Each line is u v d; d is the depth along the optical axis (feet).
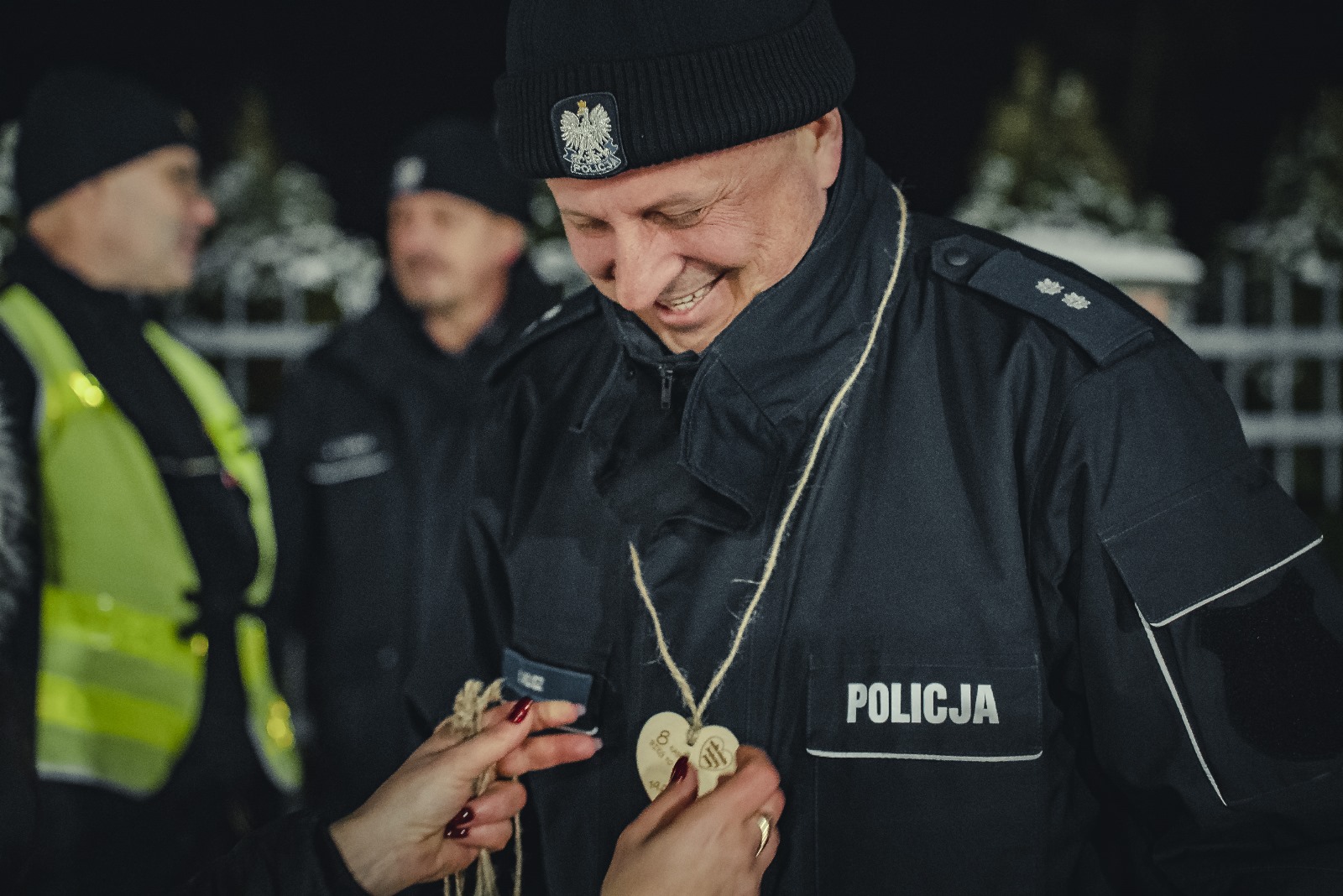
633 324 3.81
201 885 3.78
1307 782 3.31
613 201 3.29
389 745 9.58
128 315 7.72
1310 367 21.59
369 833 3.76
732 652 3.68
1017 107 21.65
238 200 19.65
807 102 3.29
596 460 3.97
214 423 8.34
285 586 9.59
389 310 10.49
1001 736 3.52
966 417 3.61
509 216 10.51
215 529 7.59
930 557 3.58
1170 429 3.43
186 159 8.23
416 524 9.77
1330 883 3.24
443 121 10.56
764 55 3.24
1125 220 21.21
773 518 3.71
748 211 3.35
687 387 3.82
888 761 3.59
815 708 3.63
